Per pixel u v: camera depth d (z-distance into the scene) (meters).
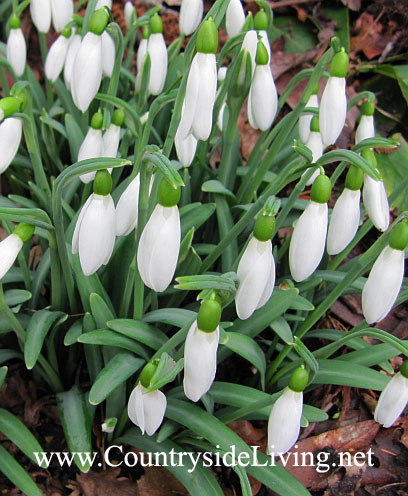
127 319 0.26
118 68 0.29
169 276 0.21
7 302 0.27
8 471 0.26
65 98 0.36
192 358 0.20
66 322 0.29
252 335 0.27
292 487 0.25
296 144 0.23
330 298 0.27
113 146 0.28
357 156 0.22
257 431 0.30
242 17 0.29
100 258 0.22
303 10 0.47
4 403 0.30
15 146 0.24
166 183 0.20
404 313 0.35
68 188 0.32
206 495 0.25
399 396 0.22
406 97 0.41
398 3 0.46
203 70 0.21
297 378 0.21
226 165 0.31
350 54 0.46
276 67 0.45
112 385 0.25
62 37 0.31
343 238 0.24
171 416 0.26
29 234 0.22
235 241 0.31
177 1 0.49
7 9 0.43
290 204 0.26
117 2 0.50
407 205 0.38
